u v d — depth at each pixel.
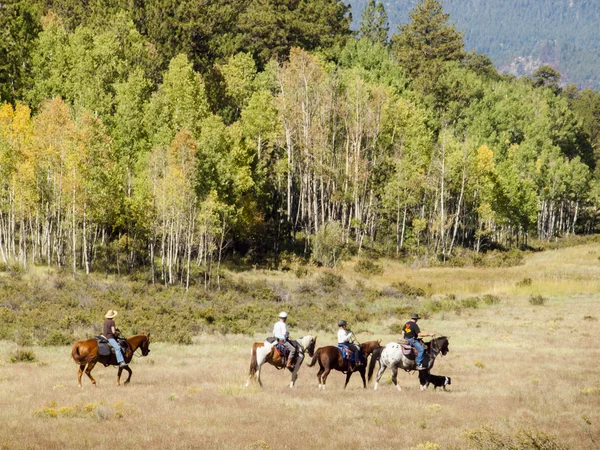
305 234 88.00
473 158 92.12
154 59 89.25
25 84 78.56
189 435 13.73
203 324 38.31
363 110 90.38
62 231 65.62
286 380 22.41
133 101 70.75
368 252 83.81
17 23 82.38
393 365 20.36
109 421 14.93
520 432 13.41
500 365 25.53
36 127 60.12
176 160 62.22
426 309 48.66
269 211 89.62
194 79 77.75
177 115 73.50
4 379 20.88
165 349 29.58
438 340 20.67
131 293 51.44
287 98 90.31
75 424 14.56
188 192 61.16
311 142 87.19
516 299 53.81
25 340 29.75
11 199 59.94
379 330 38.81
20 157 60.00
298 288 59.72
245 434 13.91
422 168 90.81
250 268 72.88
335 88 91.56
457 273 71.62
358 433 14.33
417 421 15.61
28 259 62.34
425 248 87.94
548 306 49.75
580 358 27.25
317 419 15.61
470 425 15.22
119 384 20.28
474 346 31.44
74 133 59.62
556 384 21.14
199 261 68.31
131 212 62.41
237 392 18.75
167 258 69.44
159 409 16.31
